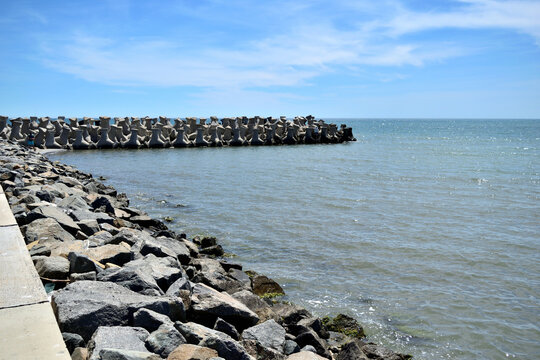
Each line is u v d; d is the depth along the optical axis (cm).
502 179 2473
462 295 902
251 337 591
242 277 952
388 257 1123
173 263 768
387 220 1496
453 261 1098
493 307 851
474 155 4047
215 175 2547
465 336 745
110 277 609
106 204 1288
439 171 2803
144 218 1294
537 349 711
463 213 1614
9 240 685
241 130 4991
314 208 1675
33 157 2562
